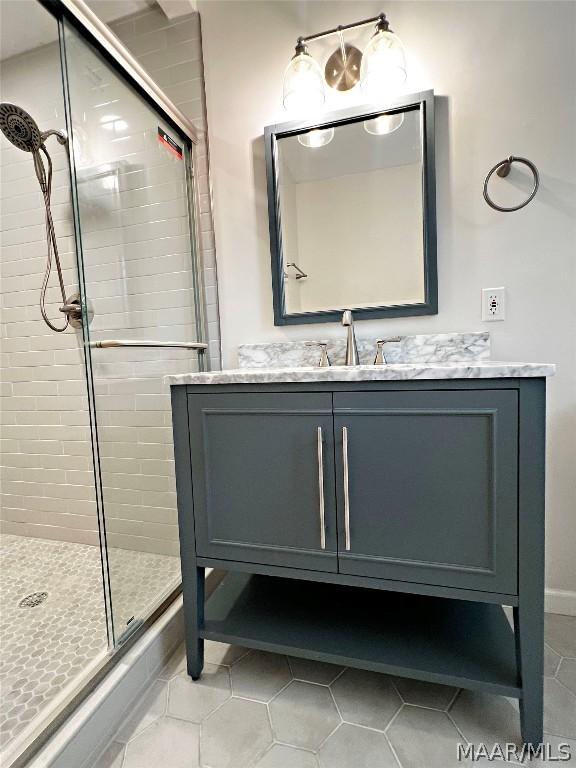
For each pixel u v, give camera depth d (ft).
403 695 3.29
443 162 4.30
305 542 3.15
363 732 2.96
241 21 4.86
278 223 4.83
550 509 4.28
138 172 4.38
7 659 3.69
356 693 3.33
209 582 4.83
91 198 3.76
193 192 5.18
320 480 3.05
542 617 2.65
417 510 2.86
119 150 4.11
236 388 3.23
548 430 4.22
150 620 3.81
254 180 4.97
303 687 3.42
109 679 3.13
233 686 3.45
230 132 5.01
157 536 4.36
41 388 6.26
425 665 2.97
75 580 5.16
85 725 2.77
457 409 2.72
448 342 4.33
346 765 2.72
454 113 4.23
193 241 5.21
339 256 4.69
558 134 3.98
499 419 2.64
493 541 2.70
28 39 5.36
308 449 3.09
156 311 4.64
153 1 5.13
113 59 3.92
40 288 6.05
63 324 5.98
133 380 4.25
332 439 3.02
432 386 2.76
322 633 3.38
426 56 4.26
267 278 5.01
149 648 3.52
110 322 3.96
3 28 5.16
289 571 3.21
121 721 3.10
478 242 4.26
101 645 3.88
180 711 3.20
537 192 4.06
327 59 4.55
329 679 3.50
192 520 3.44
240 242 5.08
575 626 4.07
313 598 3.93
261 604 3.84
